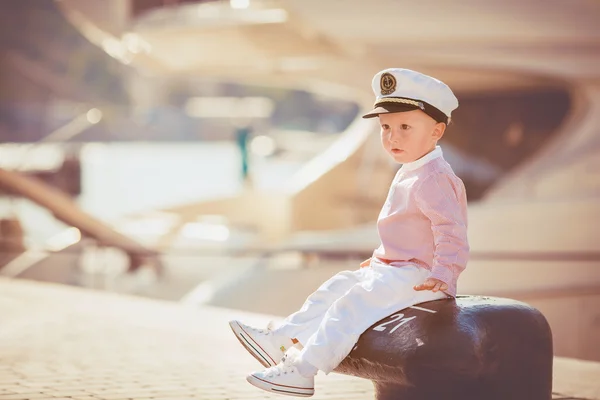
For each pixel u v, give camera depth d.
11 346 11.50
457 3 27.12
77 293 17.00
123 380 9.30
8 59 108.00
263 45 30.66
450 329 5.54
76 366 10.12
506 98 37.50
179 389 8.84
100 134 101.69
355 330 5.80
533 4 26.83
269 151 86.38
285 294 23.91
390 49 28.36
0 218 28.75
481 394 5.55
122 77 118.88
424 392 5.57
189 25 30.00
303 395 5.77
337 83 35.69
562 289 21.91
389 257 5.98
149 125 111.62
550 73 27.91
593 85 27.56
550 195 23.97
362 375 5.94
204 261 28.41
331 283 6.12
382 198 36.88
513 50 28.02
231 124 114.38
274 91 141.25
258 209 36.41
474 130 38.16
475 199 37.38
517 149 37.28
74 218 27.45
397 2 27.31
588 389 9.02
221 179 57.53
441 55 28.36
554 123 36.72
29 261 28.17
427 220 5.88
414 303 5.85
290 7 27.33
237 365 10.29
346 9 27.38
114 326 13.31
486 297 6.08
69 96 111.88
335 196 36.97
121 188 51.25
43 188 27.17
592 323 21.69
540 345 5.80
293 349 5.90
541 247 22.33
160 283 27.41
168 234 31.06
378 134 36.91
